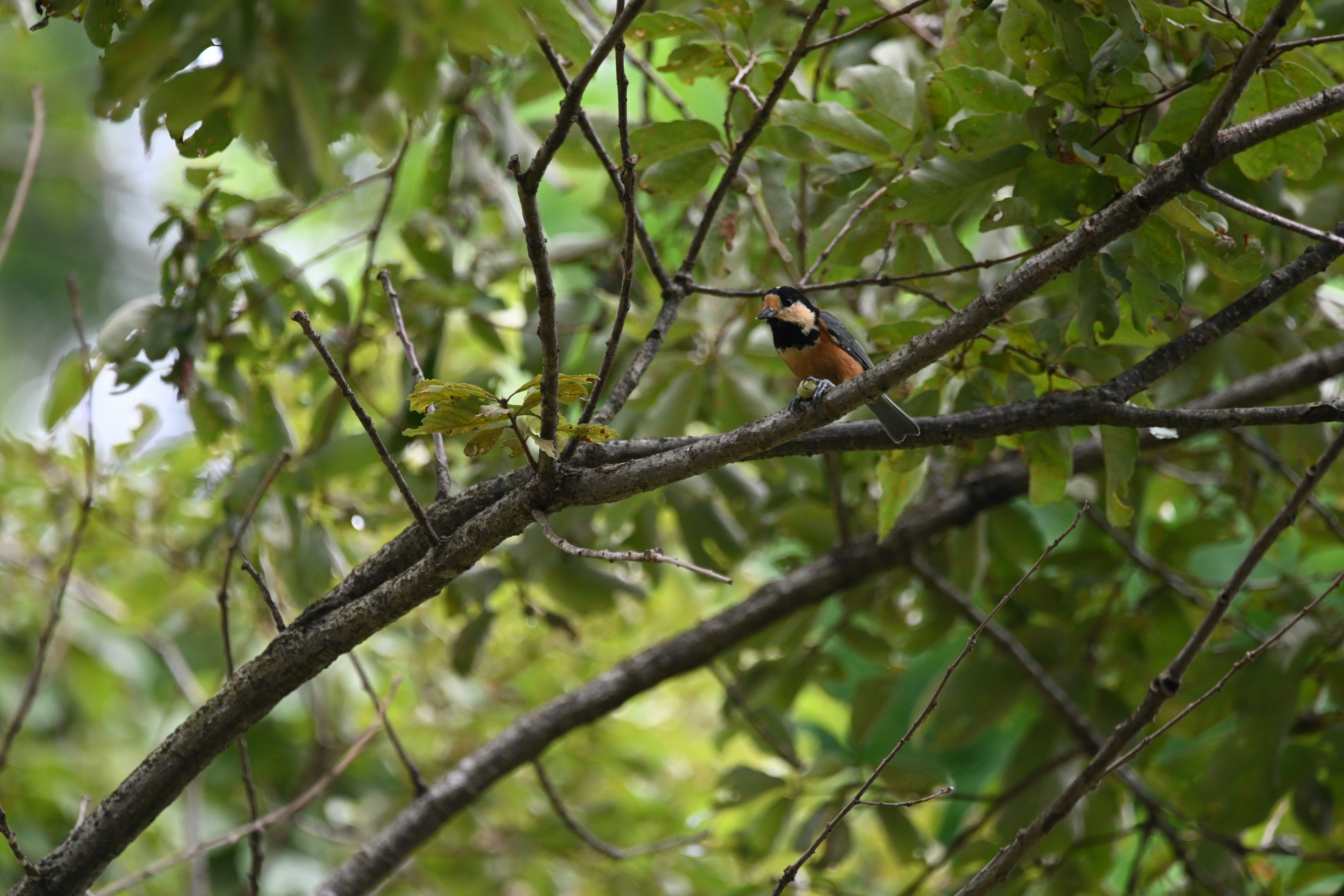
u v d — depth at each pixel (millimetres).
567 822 10195
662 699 15742
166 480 12609
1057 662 10680
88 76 23172
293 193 4355
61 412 10703
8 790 12906
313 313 10211
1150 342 7688
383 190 18156
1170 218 6387
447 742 13734
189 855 7750
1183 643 10555
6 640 14352
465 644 10172
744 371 10031
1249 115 6957
